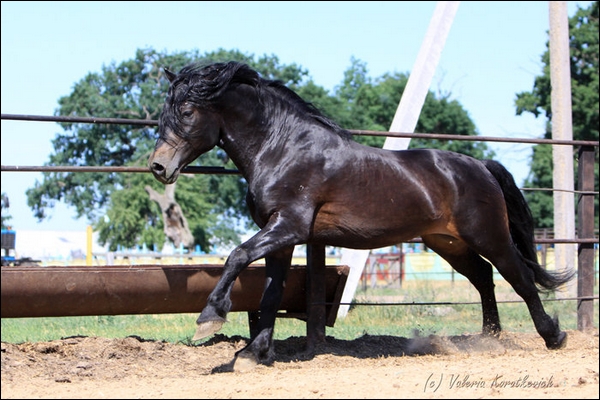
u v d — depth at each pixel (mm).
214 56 46719
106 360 7570
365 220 7691
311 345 8375
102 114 45500
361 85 60031
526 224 8930
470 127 48938
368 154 7789
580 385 5992
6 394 5715
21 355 7508
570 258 17125
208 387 6008
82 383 6426
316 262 8391
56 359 7543
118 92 47750
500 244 8461
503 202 8531
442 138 9180
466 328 11195
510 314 13305
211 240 49781
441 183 8117
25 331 10625
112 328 11008
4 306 7199
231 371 7184
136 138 46531
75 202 47094
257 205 7445
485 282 9141
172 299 7840
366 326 11531
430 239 8914
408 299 15273
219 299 6820
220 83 7266
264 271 8258
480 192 8312
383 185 7746
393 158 7965
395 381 6199
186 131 7207
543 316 8766
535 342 9508
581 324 10297
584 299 10156
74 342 8094
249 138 7492
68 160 46625
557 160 17734
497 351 8766
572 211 17469
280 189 7359
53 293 7324
